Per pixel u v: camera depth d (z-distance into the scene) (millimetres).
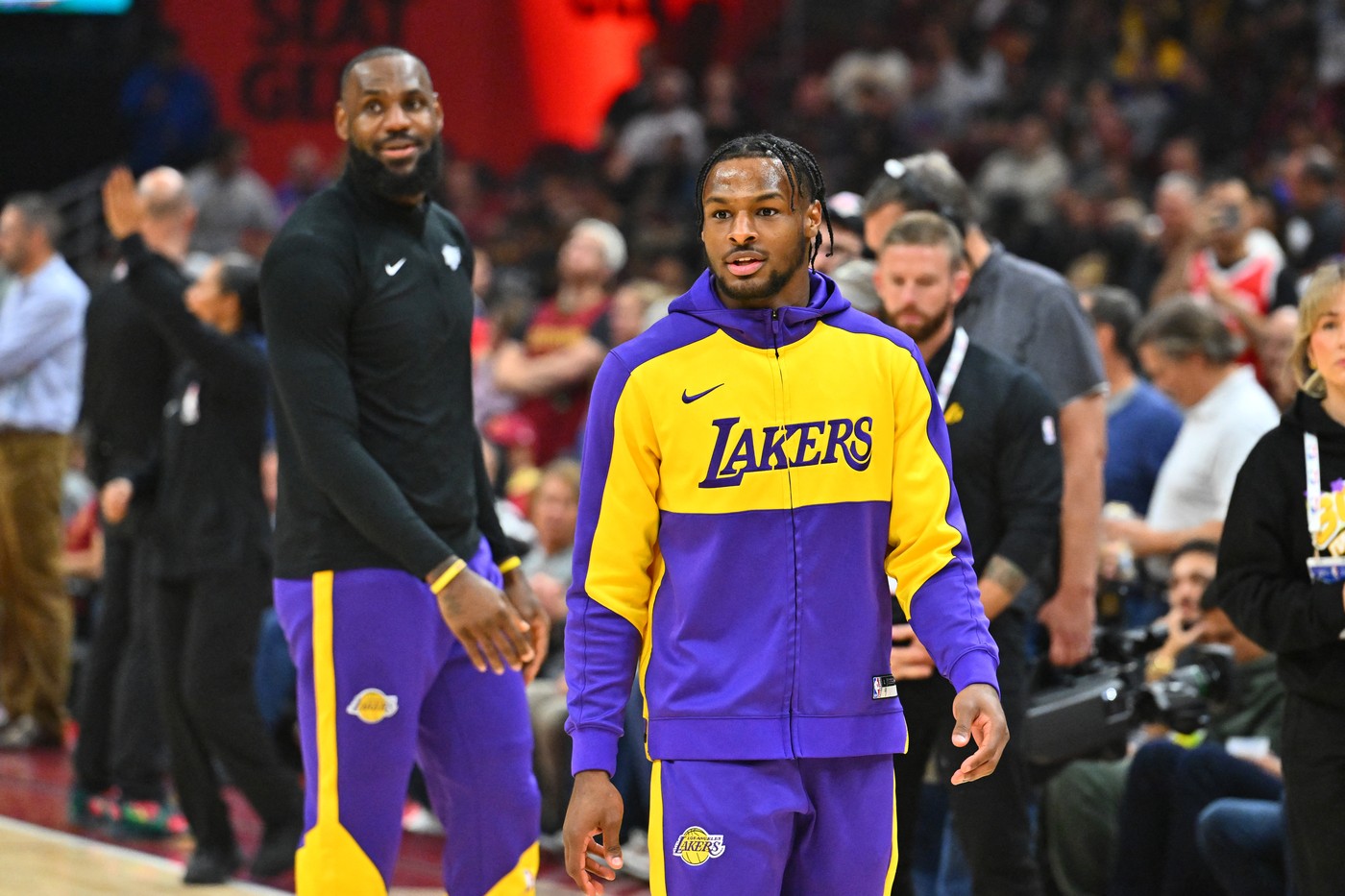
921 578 5391
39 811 11984
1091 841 9219
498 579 7301
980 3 29047
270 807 10227
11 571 13922
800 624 5309
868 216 8516
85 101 28750
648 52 28969
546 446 16906
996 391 7629
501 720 7191
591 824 5246
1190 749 8336
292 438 7016
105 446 12016
